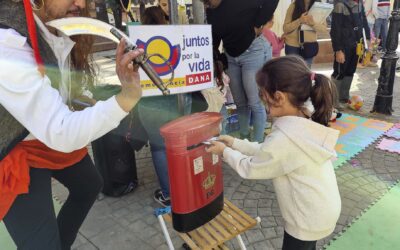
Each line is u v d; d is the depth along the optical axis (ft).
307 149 4.73
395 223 8.05
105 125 3.54
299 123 4.79
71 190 5.69
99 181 5.91
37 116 3.38
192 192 5.36
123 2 9.46
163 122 8.02
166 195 8.99
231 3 9.71
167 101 7.84
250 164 5.09
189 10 10.80
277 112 5.12
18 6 3.51
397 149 11.80
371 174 10.29
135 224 8.38
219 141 5.58
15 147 4.18
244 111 11.93
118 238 7.89
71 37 5.10
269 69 4.95
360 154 11.57
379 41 27.09
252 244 7.48
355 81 20.99
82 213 5.92
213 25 10.17
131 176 9.69
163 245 7.61
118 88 8.16
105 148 9.00
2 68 3.21
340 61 15.23
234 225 6.01
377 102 15.28
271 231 7.90
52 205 4.67
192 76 7.38
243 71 10.91
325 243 7.42
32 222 4.38
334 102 4.86
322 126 4.80
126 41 3.60
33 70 3.40
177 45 6.96
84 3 4.43
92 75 6.03
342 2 14.55
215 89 8.85
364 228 7.89
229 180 10.19
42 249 4.41
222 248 6.31
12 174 4.02
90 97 5.86
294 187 4.96
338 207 5.10
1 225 8.33
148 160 11.83
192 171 5.29
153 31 6.59
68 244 5.96
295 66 4.80
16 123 3.81
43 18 4.12
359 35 15.35
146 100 7.82
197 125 5.23
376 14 25.08
